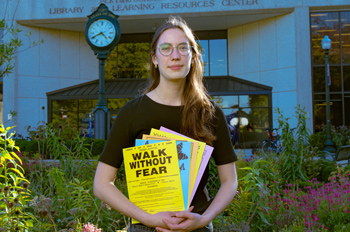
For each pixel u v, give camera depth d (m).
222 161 1.88
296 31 19.92
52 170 4.23
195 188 1.70
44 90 21.95
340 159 8.97
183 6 20.34
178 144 1.72
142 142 1.72
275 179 5.42
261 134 19.97
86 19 20.88
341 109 19.92
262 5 20.03
